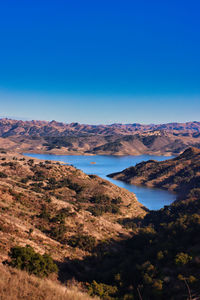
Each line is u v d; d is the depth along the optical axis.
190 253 39.66
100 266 50.22
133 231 96.56
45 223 64.44
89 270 46.81
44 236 56.03
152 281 33.34
